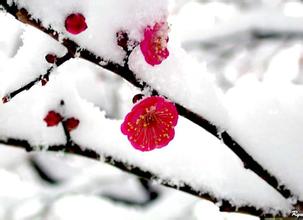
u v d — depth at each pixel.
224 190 0.42
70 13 0.37
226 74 1.26
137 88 0.39
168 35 0.40
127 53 0.38
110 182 1.02
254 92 0.44
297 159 0.41
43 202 0.98
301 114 0.42
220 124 0.40
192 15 1.20
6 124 0.43
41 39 0.40
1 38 0.43
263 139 0.41
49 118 0.43
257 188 0.42
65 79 0.44
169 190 1.02
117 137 0.43
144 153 0.43
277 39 1.17
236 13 1.29
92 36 0.38
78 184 1.01
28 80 0.40
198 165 0.43
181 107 0.40
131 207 1.01
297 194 0.41
